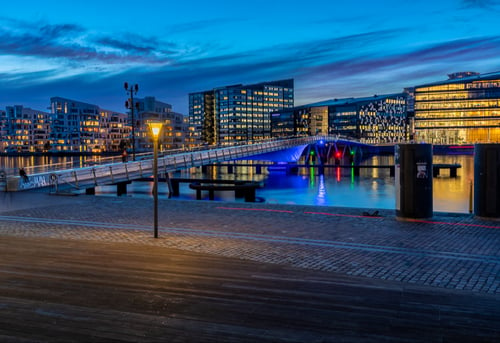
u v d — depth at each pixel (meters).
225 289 7.79
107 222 15.32
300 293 7.59
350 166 91.25
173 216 16.61
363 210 17.94
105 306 6.93
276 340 5.71
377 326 6.16
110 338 5.78
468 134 174.62
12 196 23.22
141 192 51.88
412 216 15.77
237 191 46.56
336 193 52.22
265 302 7.12
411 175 15.72
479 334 5.90
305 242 11.98
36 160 181.62
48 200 21.41
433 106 179.88
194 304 7.02
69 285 7.99
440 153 166.00
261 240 12.23
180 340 5.71
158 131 12.56
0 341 5.68
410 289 7.87
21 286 7.93
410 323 6.27
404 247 11.43
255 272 8.94
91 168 34.62
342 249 11.14
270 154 80.75
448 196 48.75
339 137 122.00
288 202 44.19
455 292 7.71
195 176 82.88
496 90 170.62
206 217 16.34
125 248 11.11
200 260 9.89
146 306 6.93
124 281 8.24
